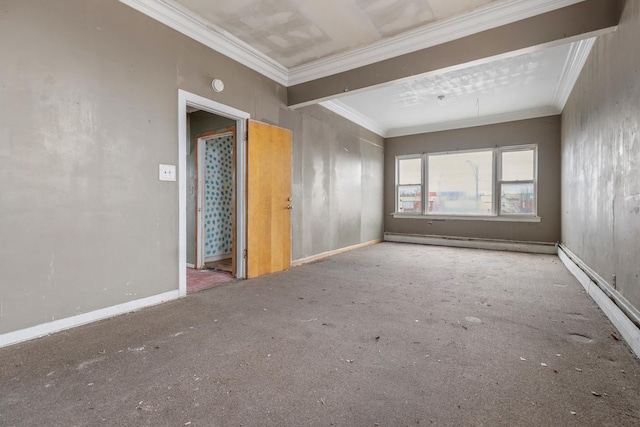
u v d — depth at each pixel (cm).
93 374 165
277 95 421
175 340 206
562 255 491
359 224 640
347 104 552
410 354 187
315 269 427
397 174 737
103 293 245
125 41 257
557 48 354
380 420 130
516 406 139
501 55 294
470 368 171
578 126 400
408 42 338
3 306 196
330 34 337
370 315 251
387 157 745
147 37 273
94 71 238
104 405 139
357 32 333
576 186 413
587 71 349
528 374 165
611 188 264
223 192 515
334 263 471
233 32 333
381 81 362
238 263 380
